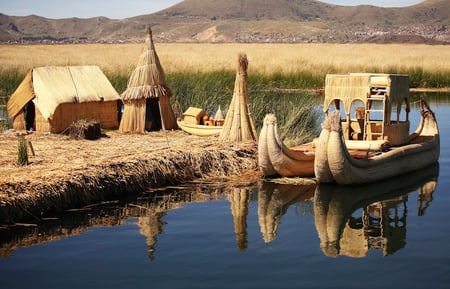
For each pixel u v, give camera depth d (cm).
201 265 622
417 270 605
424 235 720
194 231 739
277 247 679
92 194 857
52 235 725
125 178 905
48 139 1201
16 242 702
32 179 815
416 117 1856
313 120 1372
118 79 2003
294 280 579
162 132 1320
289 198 895
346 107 1111
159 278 588
